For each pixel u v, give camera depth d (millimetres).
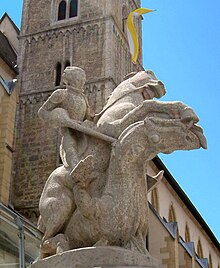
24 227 8688
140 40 48281
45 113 5691
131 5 48031
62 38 42125
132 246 5000
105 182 5270
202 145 5188
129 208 5078
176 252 28328
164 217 35969
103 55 39969
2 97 29344
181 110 5246
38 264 4949
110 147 5402
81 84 5871
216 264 48625
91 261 4754
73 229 5168
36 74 41031
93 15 42188
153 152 5270
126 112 5559
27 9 44250
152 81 5965
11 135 28828
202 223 44250
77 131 5629
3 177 27188
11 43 43719
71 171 5246
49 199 5336
